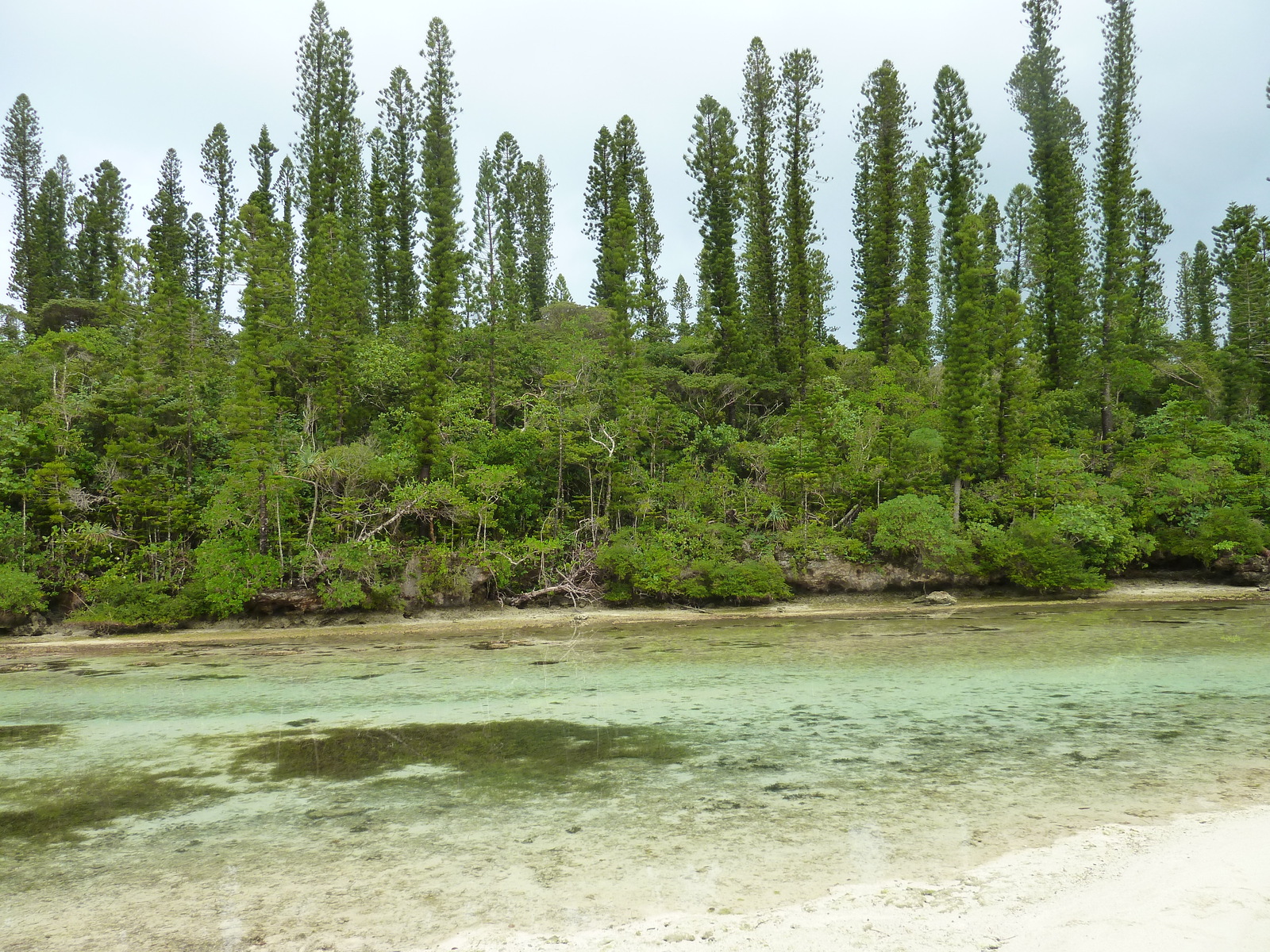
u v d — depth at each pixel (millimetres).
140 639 27391
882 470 36469
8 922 6613
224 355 44094
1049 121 47375
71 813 9562
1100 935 5445
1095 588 32875
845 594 33562
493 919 6352
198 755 12266
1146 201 54688
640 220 57969
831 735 12484
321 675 19594
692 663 20016
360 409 39250
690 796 9594
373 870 7523
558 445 36156
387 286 50750
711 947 5668
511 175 57125
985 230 53688
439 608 31625
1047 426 42094
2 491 30000
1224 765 10250
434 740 12859
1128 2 45875
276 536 30891
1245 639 21531
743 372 44781
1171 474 36438
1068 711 13766
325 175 51312
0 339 45438
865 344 50312
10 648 25547
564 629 28250
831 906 6305
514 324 49250
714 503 35938
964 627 25734
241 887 7238
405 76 53406
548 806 9352
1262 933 5285
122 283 46188
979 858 7250
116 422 33531
